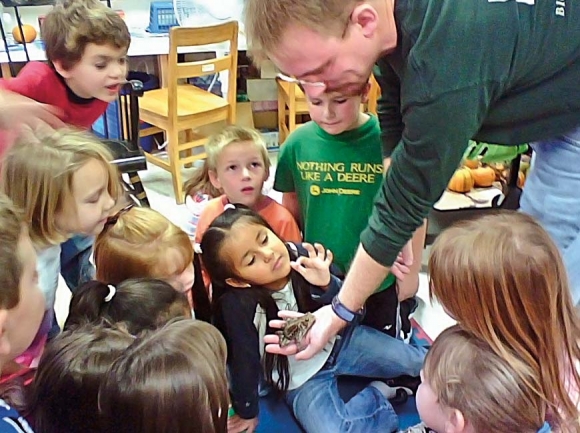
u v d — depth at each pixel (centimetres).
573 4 103
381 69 129
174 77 298
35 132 147
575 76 108
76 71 192
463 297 103
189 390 89
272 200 190
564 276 104
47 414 93
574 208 125
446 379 102
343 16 93
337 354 163
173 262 141
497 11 96
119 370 90
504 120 112
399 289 181
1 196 96
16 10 287
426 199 108
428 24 95
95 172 139
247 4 99
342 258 175
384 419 156
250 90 381
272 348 142
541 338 101
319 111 158
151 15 356
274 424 161
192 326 99
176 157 313
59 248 148
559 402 102
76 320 114
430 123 98
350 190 170
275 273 149
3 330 82
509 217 109
